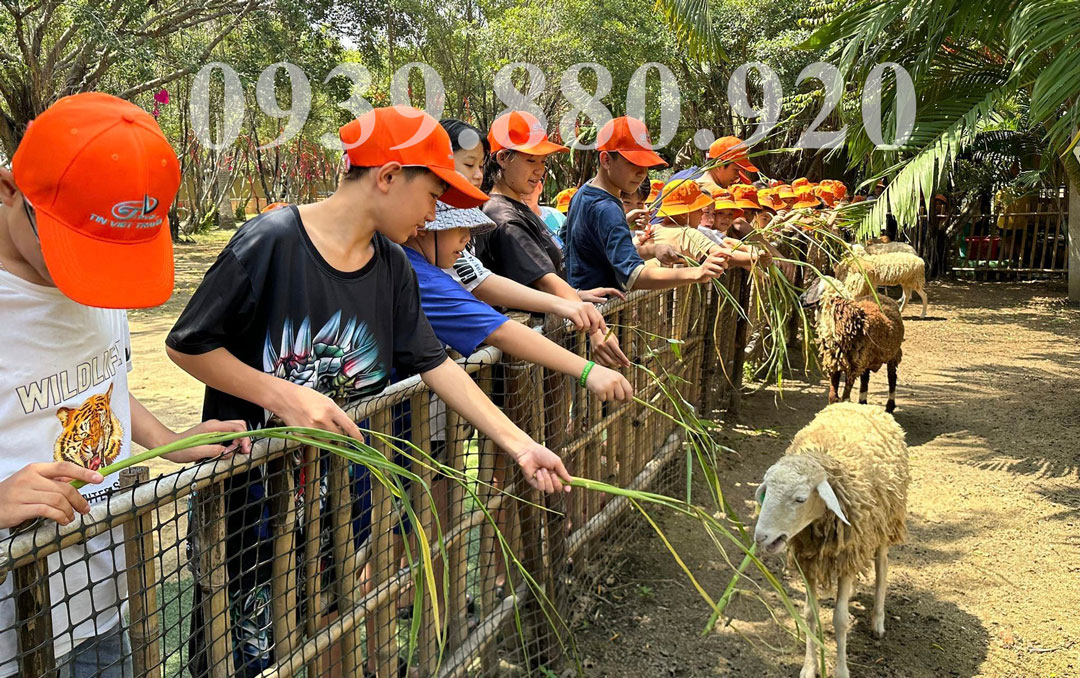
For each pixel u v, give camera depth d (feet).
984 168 54.34
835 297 23.84
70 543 5.05
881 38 24.90
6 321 5.86
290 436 5.99
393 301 7.63
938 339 37.99
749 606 13.94
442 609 9.56
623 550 15.65
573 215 13.67
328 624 7.86
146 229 5.68
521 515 11.06
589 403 13.35
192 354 6.66
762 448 22.00
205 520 6.34
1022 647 12.96
